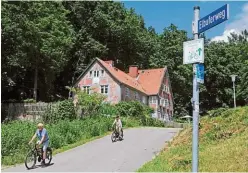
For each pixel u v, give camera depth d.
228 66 76.62
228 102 76.06
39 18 51.41
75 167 17.44
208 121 22.11
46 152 18.25
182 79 77.81
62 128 28.34
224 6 7.21
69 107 38.44
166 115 72.44
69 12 62.47
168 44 82.62
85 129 30.95
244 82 64.94
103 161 19.03
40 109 42.59
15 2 46.00
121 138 28.50
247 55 77.38
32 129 25.81
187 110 80.19
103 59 70.88
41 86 59.91
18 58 46.53
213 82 77.00
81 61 67.44
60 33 55.84
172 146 20.14
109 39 71.50
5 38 44.91
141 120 50.78
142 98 66.69
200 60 7.59
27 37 47.34
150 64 79.62
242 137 17.42
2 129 23.70
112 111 44.94
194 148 7.42
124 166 17.23
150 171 14.31
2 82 49.53
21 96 57.53
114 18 71.44
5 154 20.23
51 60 53.59
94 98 41.47
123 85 60.09
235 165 12.98
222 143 17.45
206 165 13.52
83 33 67.81
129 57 75.12
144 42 78.25
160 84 69.62
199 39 7.69
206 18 7.67
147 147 23.83
